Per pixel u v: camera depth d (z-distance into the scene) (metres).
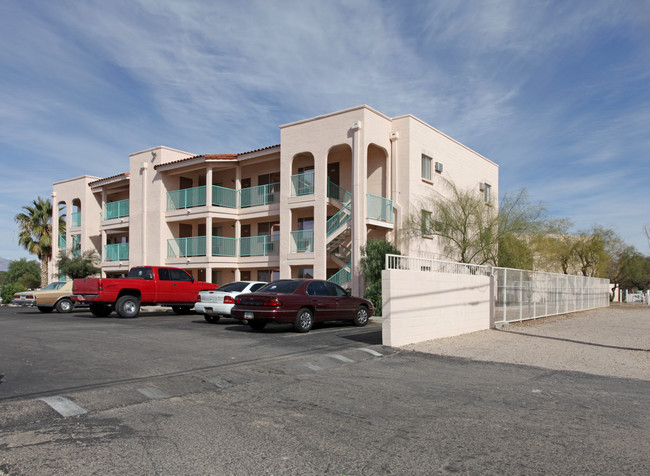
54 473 4.13
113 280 18.03
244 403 6.53
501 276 17.34
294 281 14.80
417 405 6.53
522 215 25.08
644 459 4.66
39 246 39.53
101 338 12.06
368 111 22.41
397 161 23.67
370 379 8.18
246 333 13.55
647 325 18.16
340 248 23.92
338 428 5.50
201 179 30.45
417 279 12.67
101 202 35.78
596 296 30.03
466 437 5.24
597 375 8.84
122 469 4.27
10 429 5.16
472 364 9.77
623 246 44.66
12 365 8.45
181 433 5.25
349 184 24.59
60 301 23.47
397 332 11.83
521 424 5.73
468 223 24.00
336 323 17.25
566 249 35.56
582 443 5.09
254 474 4.24
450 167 27.14
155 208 29.09
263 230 27.45
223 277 28.88
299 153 24.06
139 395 6.63
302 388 7.43
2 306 32.78
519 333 14.99
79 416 5.70
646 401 6.94
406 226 23.09
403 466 4.44
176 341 11.70
